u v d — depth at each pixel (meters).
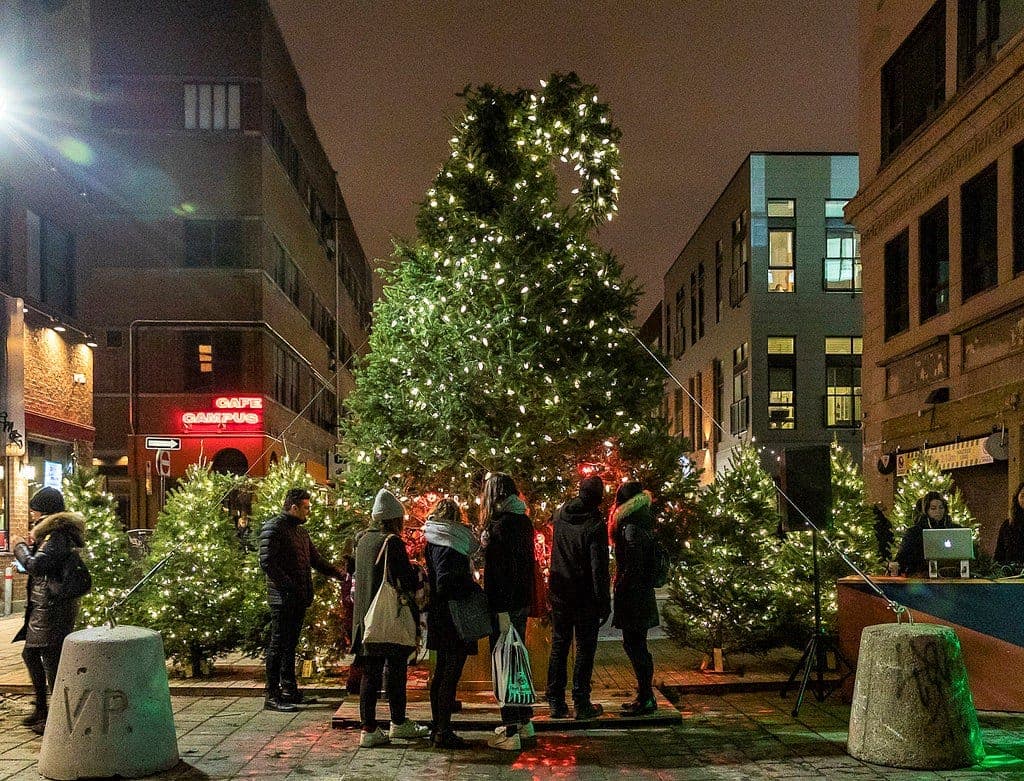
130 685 6.18
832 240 34.28
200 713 8.09
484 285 9.06
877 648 6.41
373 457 9.26
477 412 8.86
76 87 27.97
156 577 9.67
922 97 18.41
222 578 9.74
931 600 8.01
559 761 6.43
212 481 10.53
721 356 39.16
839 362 34.03
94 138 29.39
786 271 34.31
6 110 17.98
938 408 16.62
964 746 6.19
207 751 6.78
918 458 12.16
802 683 8.27
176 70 29.69
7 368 17.45
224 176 29.53
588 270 9.60
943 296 17.31
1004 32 15.00
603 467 9.38
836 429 33.75
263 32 30.03
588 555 7.30
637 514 7.64
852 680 8.39
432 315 9.12
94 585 9.74
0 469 17.39
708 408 41.41
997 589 7.93
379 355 9.50
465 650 6.80
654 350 9.91
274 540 8.23
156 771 6.18
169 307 29.27
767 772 6.10
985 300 15.10
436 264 9.66
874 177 19.89
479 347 8.77
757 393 33.91
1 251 17.98
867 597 8.29
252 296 29.39
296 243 35.12
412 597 6.92
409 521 9.41
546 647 8.34
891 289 19.67
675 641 10.09
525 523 6.93
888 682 6.30
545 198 9.95
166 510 10.15
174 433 28.89
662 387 9.77
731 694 8.84
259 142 29.66
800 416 33.75
